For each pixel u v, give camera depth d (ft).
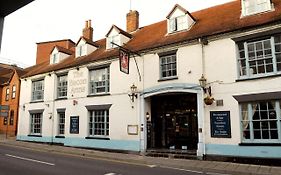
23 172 31.01
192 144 48.49
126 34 62.75
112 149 53.52
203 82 43.37
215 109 42.22
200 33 46.29
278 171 32.63
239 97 40.19
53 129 67.05
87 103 60.29
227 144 40.32
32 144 66.39
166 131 52.24
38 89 75.51
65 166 35.91
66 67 66.23
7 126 89.10
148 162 40.01
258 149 37.70
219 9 55.31
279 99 37.19
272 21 38.37
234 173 32.73
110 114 55.36
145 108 51.19
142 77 51.75
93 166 36.40
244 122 40.06
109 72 57.88
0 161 39.17
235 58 41.60
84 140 58.95
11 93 96.07
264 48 39.78
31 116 75.46
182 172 33.14
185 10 51.78
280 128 36.83
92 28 79.15
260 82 38.96
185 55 46.88
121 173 31.68
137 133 50.49
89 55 66.59
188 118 49.75
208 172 33.81
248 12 44.57
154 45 51.03
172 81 47.78
